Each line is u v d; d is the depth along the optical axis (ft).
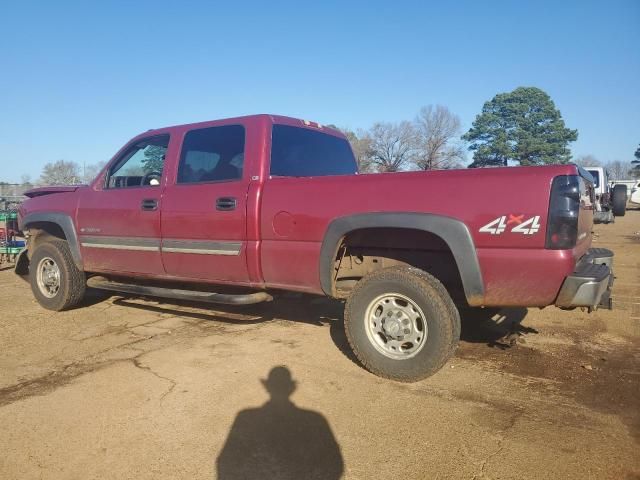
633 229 67.87
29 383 13.15
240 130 15.76
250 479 9.00
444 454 9.74
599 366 14.46
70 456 9.71
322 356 15.12
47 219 20.26
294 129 16.70
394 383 13.09
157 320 19.33
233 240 15.14
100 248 18.72
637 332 17.81
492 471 9.17
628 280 28.19
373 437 10.38
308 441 10.23
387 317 13.17
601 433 10.53
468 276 11.89
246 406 11.76
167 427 10.79
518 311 20.84
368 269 14.73
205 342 16.53
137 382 13.15
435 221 12.05
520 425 10.87
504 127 196.95
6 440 10.28
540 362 14.74
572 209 11.05
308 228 13.76
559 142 194.80
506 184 11.50
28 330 17.99
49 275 20.68
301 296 16.58
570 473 9.10
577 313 20.48
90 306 21.62
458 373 13.83
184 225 16.14
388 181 12.80
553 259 11.12
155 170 17.83
